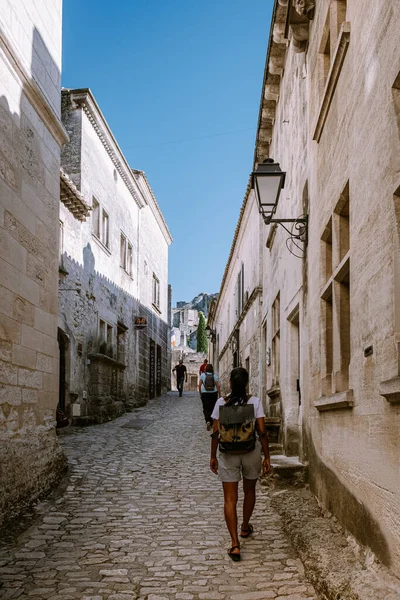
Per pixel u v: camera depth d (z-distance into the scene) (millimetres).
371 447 4285
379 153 4133
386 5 3979
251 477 5469
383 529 3949
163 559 5047
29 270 7203
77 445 11203
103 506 6824
